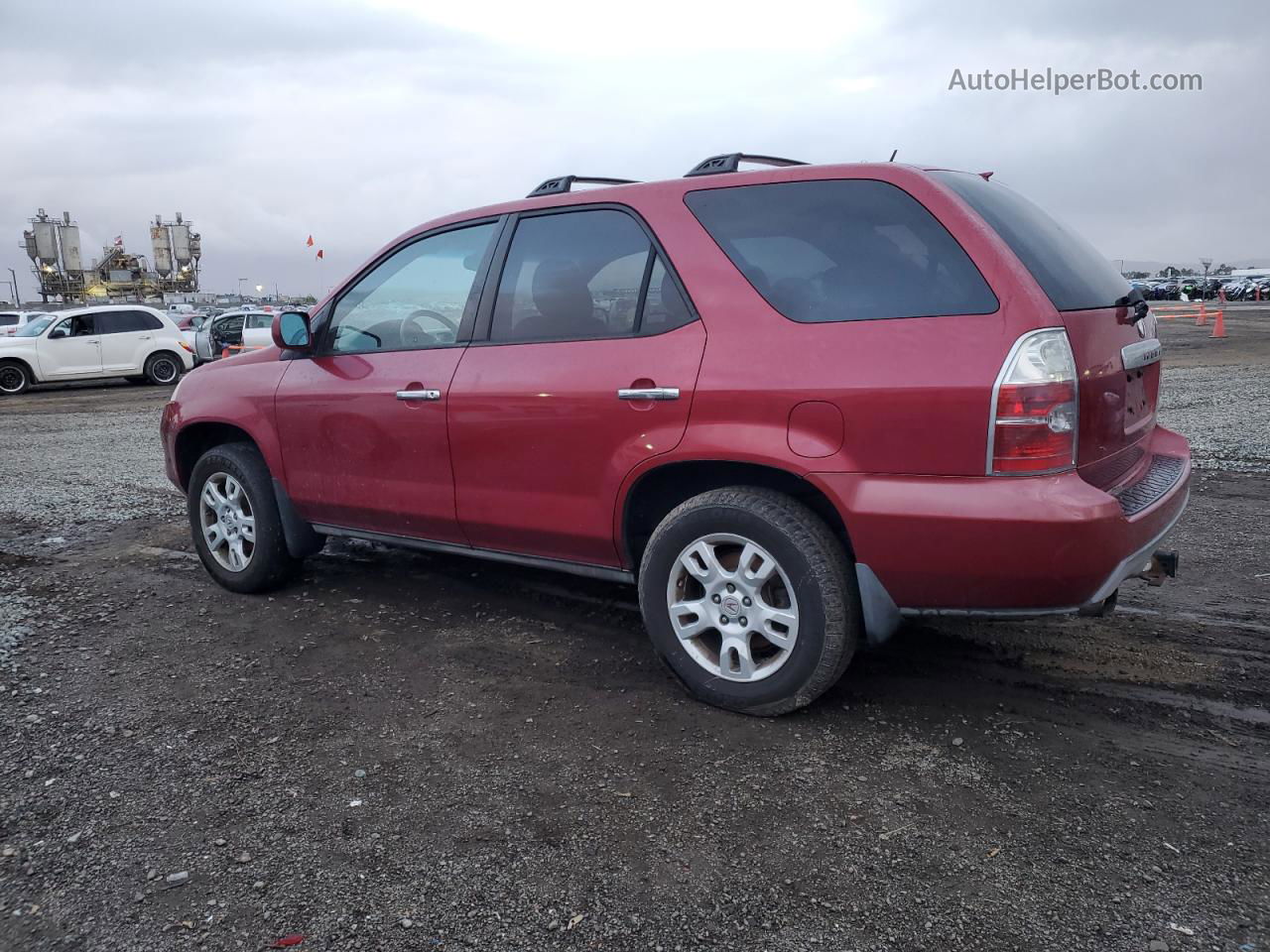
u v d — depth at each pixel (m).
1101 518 2.44
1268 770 2.61
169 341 21.08
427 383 3.63
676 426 2.95
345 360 4.01
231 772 2.72
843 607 2.77
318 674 3.46
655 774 2.65
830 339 2.72
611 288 3.21
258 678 3.43
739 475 2.98
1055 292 2.60
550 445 3.28
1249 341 21.11
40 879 2.22
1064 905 2.04
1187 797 2.47
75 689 3.36
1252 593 4.11
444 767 2.73
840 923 2.00
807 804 2.47
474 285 3.62
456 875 2.21
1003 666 3.36
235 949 1.97
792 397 2.73
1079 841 2.28
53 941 2.00
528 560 3.56
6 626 4.06
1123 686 3.18
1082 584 2.51
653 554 3.07
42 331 19.59
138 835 2.40
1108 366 2.68
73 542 5.71
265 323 25.55
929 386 2.54
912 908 2.04
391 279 3.93
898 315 2.65
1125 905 2.04
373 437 3.84
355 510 4.02
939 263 2.64
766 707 2.95
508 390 3.36
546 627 3.93
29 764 2.79
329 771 2.72
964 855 2.23
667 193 3.15
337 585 4.61
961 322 2.56
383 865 2.25
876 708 3.04
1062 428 2.47
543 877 2.19
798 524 2.78
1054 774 2.61
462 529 3.66
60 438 11.41
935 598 2.68
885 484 2.62
